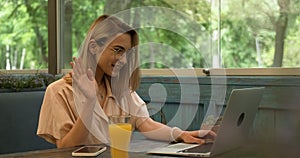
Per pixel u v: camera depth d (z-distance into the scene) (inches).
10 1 157.5
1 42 159.8
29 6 151.6
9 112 102.1
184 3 108.9
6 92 104.4
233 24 99.7
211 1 103.8
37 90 113.0
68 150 60.7
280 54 91.4
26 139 105.0
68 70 135.9
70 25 137.1
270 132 26.6
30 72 149.7
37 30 149.6
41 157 55.8
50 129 67.6
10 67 157.4
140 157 55.9
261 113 85.8
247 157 48.8
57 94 68.8
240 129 55.1
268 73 92.5
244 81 92.8
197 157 55.7
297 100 25.5
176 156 56.7
